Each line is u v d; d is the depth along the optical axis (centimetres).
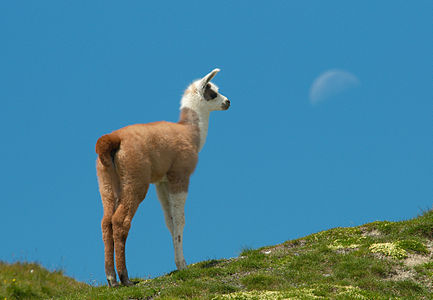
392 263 4566
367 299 3700
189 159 4703
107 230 4250
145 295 3894
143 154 4341
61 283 5584
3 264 5712
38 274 5619
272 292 3756
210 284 4094
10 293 4919
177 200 4638
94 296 3966
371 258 4684
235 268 4684
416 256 4766
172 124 4831
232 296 3616
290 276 4422
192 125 4966
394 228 5634
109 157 4253
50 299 4803
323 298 3584
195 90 5106
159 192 4822
